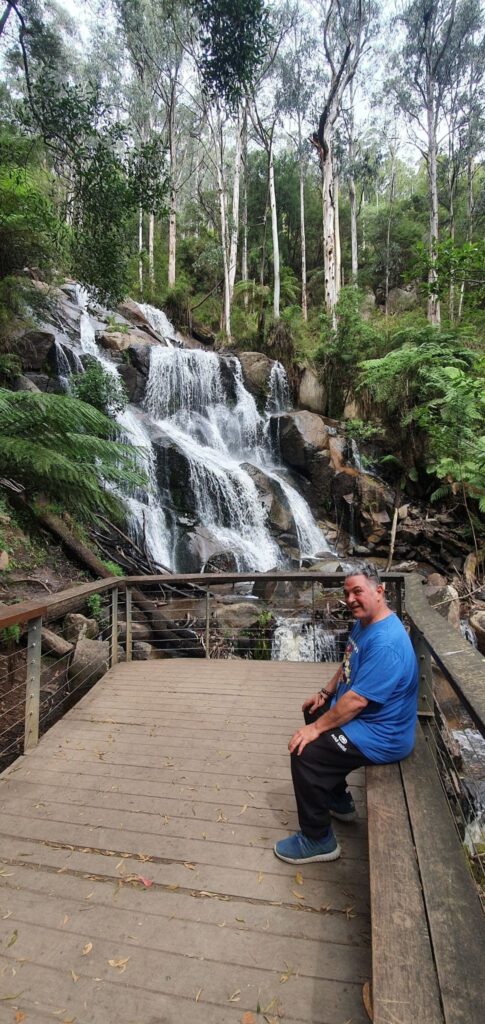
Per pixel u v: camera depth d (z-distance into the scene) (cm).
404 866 162
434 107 2212
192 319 2073
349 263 3000
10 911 194
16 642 491
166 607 703
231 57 537
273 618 712
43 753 320
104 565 709
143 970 168
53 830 244
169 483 1000
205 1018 151
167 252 2611
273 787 281
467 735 506
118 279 627
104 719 371
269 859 223
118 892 204
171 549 930
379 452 1342
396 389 1268
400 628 213
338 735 210
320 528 1204
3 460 411
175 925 187
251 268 2884
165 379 1310
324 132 1845
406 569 1031
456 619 734
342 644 682
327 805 217
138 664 504
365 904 196
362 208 3281
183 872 215
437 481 1245
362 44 1897
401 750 211
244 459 1340
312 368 1572
